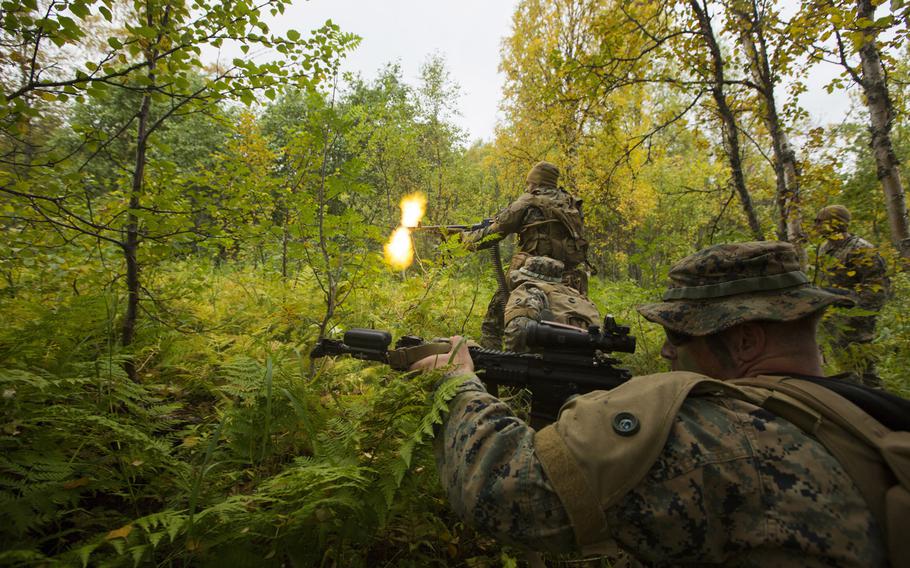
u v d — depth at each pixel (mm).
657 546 916
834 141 4836
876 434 872
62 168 2078
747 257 1139
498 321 4227
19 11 1711
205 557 1362
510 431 1132
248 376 1867
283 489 1519
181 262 3809
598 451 950
